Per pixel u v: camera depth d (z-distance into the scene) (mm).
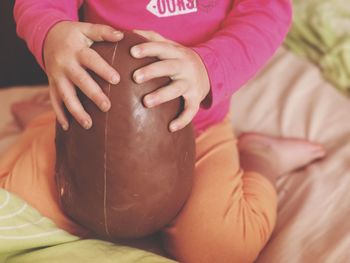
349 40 1122
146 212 619
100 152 578
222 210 711
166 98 570
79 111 579
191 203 712
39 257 620
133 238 675
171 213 649
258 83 1109
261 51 714
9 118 1070
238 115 1046
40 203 723
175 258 719
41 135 813
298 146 913
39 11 695
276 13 758
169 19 744
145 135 574
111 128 567
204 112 804
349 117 1005
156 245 745
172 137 597
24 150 820
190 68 595
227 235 704
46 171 751
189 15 747
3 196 668
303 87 1079
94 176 592
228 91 667
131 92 561
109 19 754
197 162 767
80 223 670
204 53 643
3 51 1326
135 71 560
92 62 566
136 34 597
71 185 625
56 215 715
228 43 688
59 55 597
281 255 722
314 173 880
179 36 756
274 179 857
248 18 742
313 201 814
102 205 607
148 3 734
